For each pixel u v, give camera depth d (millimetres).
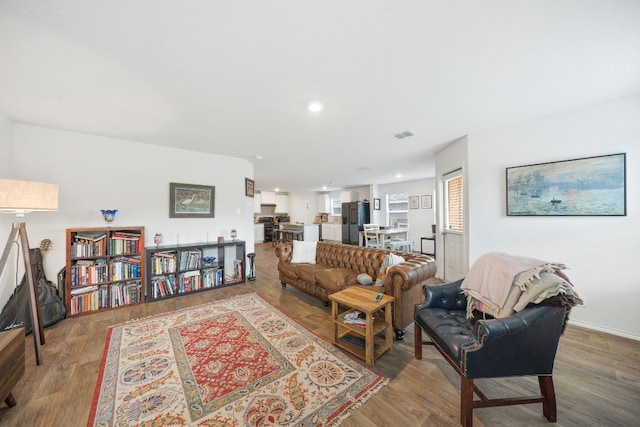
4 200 1754
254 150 3891
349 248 3496
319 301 3291
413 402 1533
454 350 1429
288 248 4066
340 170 5656
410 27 1347
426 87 1997
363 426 1354
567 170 2488
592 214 2373
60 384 1679
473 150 3105
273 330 2451
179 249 3537
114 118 2561
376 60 1640
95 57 1567
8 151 2531
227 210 4266
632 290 2229
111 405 1495
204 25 1312
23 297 2484
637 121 2176
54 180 2873
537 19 1299
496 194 2941
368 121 2697
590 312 2412
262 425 1356
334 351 2080
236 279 4176
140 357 1988
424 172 5973
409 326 2609
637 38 1450
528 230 2730
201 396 1568
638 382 1670
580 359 1931
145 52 1526
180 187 3773
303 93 2064
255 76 1810
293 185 8484
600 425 1353
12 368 1453
